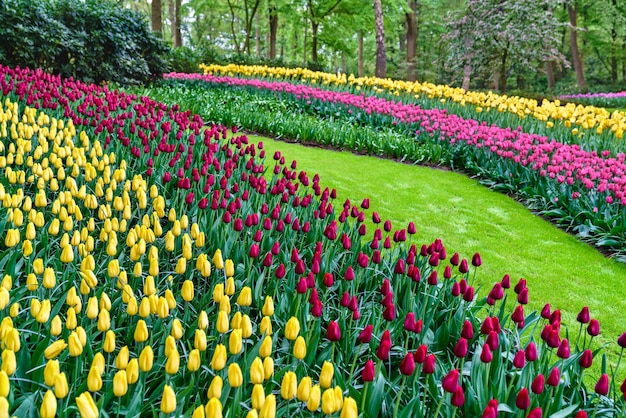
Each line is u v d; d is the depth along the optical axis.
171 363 1.96
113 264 2.68
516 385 2.50
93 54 12.05
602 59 43.50
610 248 6.04
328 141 10.05
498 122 11.25
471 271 5.28
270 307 2.33
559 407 2.41
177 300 3.04
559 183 7.20
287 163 8.43
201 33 39.69
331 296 3.35
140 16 13.41
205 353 2.56
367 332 2.31
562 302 4.78
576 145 8.88
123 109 6.98
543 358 2.74
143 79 13.52
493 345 2.30
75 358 2.18
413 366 2.06
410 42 30.70
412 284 3.50
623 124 9.70
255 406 1.75
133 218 4.34
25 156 4.85
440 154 9.36
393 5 24.17
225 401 2.04
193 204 4.45
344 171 8.38
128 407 2.04
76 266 3.08
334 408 1.77
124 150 5.57
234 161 5.43
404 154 9.59
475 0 20.08
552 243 6.20
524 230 6.55
